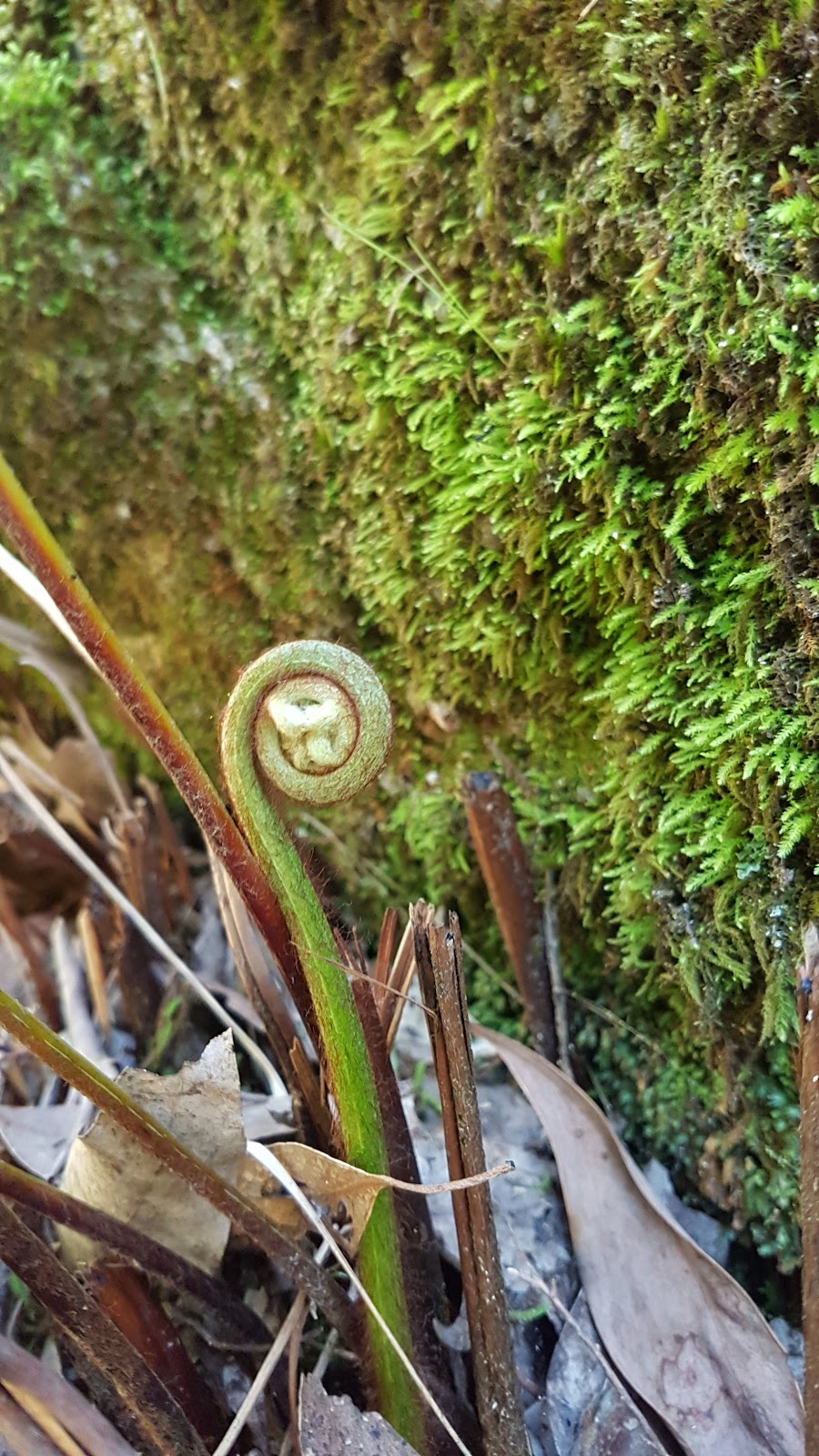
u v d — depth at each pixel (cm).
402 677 29
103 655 16
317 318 26
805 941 16
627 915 25
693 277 21
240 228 27
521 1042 28
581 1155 23
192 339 29
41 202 28
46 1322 22
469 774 24
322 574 29
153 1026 28
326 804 17
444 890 29
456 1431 19
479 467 24
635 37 20
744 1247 25
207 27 25
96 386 29
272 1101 25
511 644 26
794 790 21
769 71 19
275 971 26
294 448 28
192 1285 19
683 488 22
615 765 25
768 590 21
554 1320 22
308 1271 19
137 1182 19
